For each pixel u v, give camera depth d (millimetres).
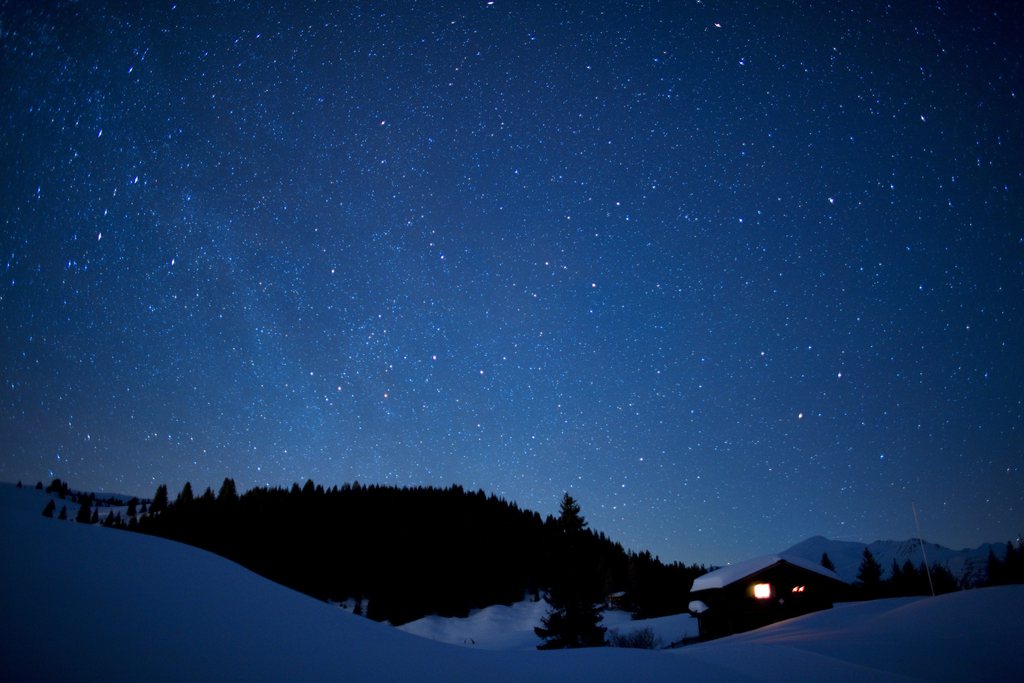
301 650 5102
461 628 54969
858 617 19750
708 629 26578
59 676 3471
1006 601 14695
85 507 73812
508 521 86938
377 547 70312
